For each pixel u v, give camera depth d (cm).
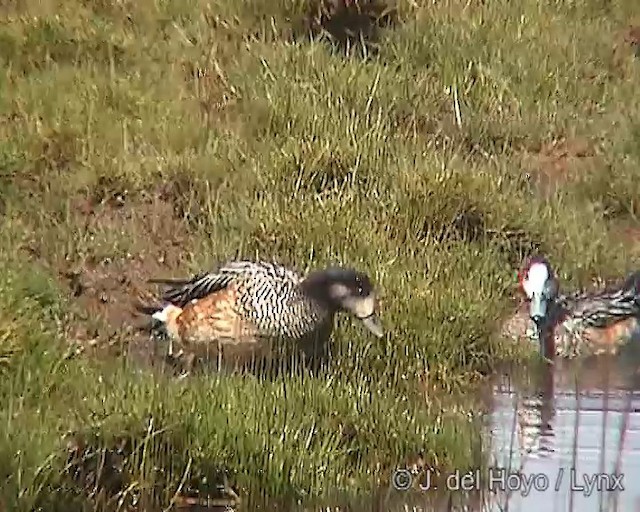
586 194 1557
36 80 1577
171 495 953
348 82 1634
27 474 916
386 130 1577
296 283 1166
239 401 1020
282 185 1439
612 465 1045
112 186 1409
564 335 1284
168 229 1375
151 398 1002
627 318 1298
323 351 1165
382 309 1220
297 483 978
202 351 1166
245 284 1163
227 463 970
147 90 1590
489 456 1048
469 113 1650
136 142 1489
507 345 1244
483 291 1308
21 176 1409
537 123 1656
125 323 1227
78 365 1082
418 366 1178
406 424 1050
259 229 1349
